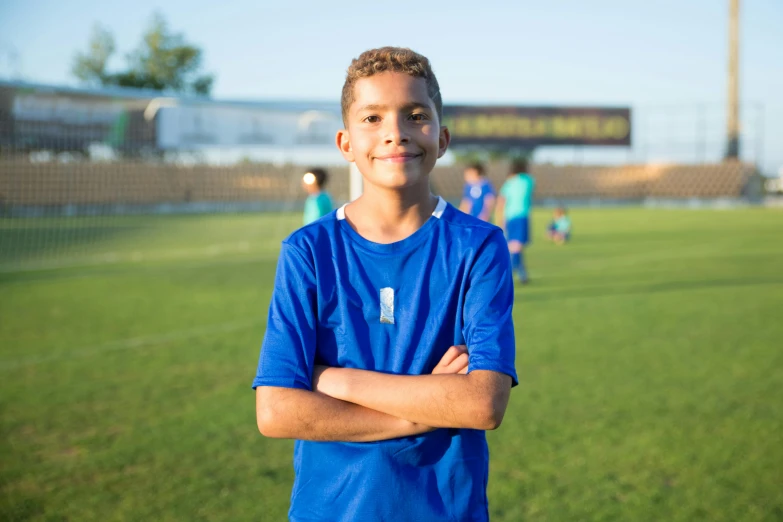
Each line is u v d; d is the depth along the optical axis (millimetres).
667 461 3195
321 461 1325
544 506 2770
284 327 1312
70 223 21109
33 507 2797
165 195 26500
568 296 8078
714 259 11797
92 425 3760
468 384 1218
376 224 1331
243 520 2680
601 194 40844
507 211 9219
